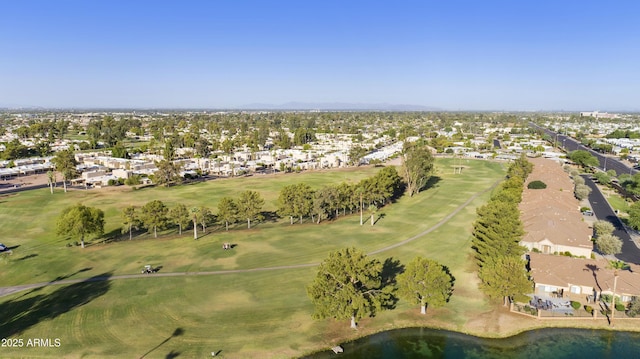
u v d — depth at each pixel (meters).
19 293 65.19
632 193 130.00
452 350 51.84
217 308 60.22
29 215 112.00
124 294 64.56
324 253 82.56
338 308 53.75
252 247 86.56
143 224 98.38
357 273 55.44
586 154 190.00
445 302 58.62
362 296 54.91
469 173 182.62
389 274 72.50
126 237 94.38
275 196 136.88
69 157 153.25
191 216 104.00
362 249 84.88
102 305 60.97
